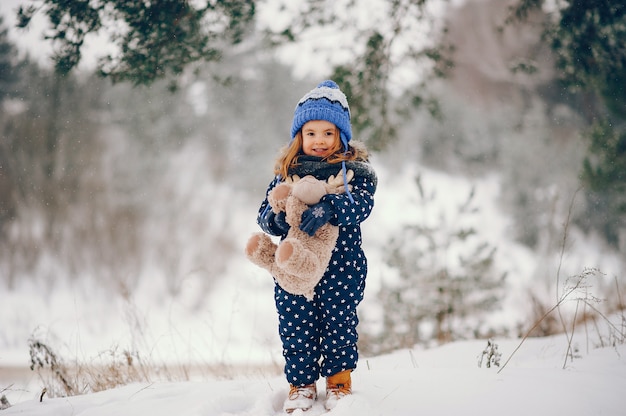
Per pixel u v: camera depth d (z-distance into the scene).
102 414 2.51
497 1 17.39
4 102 14.74
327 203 2.32
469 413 2.23
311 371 2.44
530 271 11.12
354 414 2.17
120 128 16.75
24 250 15.66
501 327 5.85
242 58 15.66
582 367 3.04
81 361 4.25
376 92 5.88
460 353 4.39
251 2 5.06
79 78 14.82
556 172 13.95
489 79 18.16
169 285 15.02
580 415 2.22
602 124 6.55
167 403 2.62
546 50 6.52
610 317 5.59
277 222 2.43
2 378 7.24
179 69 5.22
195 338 10.88
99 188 16.89
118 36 5.02
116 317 12.66
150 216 17.08
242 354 9.21
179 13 4.96
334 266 2.42
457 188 17.75
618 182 6.57
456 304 5.87
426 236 6.23
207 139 18.36
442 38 6.04
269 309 12.61
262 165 18.66
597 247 11.45
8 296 14.27
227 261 15.98
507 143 15.94
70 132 16.17
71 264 15.41
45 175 16.42
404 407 2.31
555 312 6.44
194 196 17.94
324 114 2.53
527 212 13.68
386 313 5.91
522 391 2.43
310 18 5.59
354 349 2.44
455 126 18.33
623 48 5.41
